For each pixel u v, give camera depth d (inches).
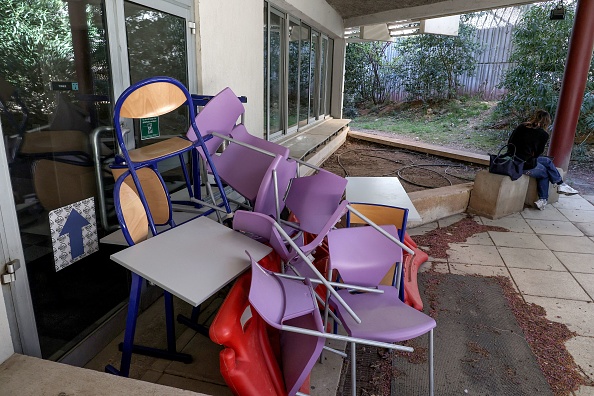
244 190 92.2
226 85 141.4
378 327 65.2
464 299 110.3
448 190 181.5
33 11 68.7
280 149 89.6
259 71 170.9
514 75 359.9
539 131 175.6
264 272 63.8
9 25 64.5
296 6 216.4
